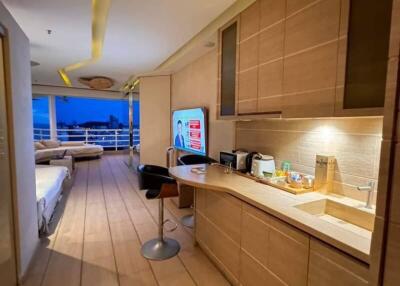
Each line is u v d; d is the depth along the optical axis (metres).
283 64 1.67
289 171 2.00
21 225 1.92
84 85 7.18
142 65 4.59
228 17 2.37
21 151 1.97
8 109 1.75
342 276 1.05
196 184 1.95
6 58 1.72
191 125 3.85
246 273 1.71
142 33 2.99
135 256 2.32
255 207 1.59
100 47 3.52
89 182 5.02
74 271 2.08
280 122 2.15
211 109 3.39
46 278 1.99
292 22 1.59
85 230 2.83
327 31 1.36
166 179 2.24
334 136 1.70
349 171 1.61
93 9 2.37
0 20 1.56
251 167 2.21
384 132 0.84
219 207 2.04
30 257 2.17
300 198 1.60
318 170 1.72
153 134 5.38
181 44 3.41
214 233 2.14
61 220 3.10
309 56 1.47
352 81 1.26
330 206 1.59
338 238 1.05
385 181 0.83
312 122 1.85
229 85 2.37
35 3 2.25
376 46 1.15
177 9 2.36
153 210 3.47
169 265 2.18
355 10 1.23
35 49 3.63
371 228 1.38
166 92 5.21
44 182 3.22
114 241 2.59
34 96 7.95
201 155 3.46
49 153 5.87
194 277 2.03
